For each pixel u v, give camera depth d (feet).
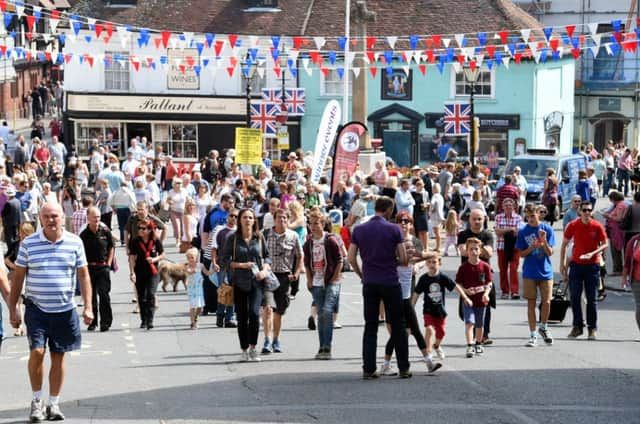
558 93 359.25
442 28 344.90
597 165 314.35
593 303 118.73
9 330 127.85
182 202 203.51
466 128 286.66
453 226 197.16
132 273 127.03
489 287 107.04
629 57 412.98
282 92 331.36
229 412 81.51
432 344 104.78
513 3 414.00
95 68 336.90
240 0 349.00
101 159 279.28
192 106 337.93
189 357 107.76
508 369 99.66
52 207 78.64
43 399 87.20
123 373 99.14
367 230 94.07
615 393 89.10
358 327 126.72
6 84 447.83
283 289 109.50
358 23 279.08
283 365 102.73
